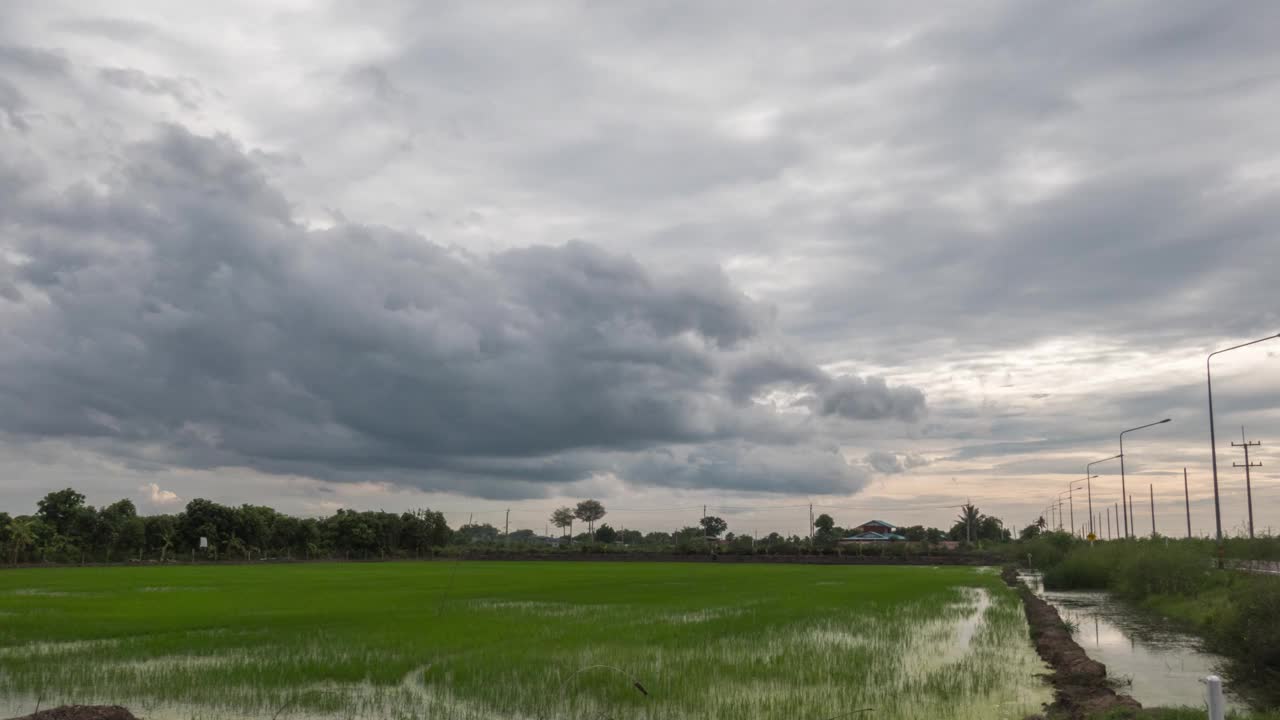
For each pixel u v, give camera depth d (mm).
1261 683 23047
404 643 27469
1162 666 25922
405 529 158875
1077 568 65875
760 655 25531
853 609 41969
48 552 108500
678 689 20156
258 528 134375
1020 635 31766
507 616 37188
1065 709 18281
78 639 29062
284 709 18281
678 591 56406
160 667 23031
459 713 17875
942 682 21609
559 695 19422
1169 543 54812
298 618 36031
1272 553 65250
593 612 39406
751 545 145875
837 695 19844
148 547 124000
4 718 17641
